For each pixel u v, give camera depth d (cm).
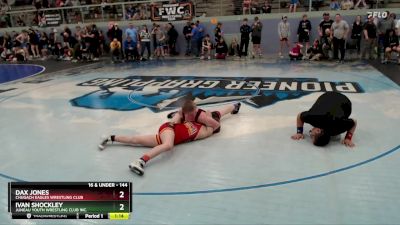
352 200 329
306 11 1451
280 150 447
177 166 411
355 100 674
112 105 701
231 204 329
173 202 336
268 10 1491
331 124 437
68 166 423
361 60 1227
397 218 300
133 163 391
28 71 1287
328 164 403
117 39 1482
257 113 607
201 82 903
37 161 441
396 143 457
